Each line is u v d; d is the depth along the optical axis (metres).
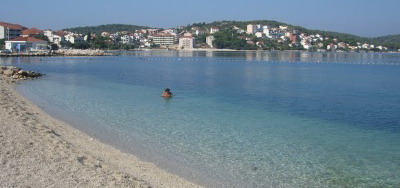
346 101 39.56
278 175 16.50
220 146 20.80
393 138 23.61
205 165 17.56
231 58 159.25
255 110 32.84
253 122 27.53
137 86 51.16
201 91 46.16
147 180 15.16
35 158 15.95
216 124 26.53
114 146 20.03
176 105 34.88
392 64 120.88
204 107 33.97
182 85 53.16
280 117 29.80
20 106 30.23
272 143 21.70
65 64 103.62
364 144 22.00
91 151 18.53
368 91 48.84
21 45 165.62
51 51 161.75
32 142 18.41
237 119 28.55
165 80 60.44
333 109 34.31
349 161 18.64
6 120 23.16
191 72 79.19
